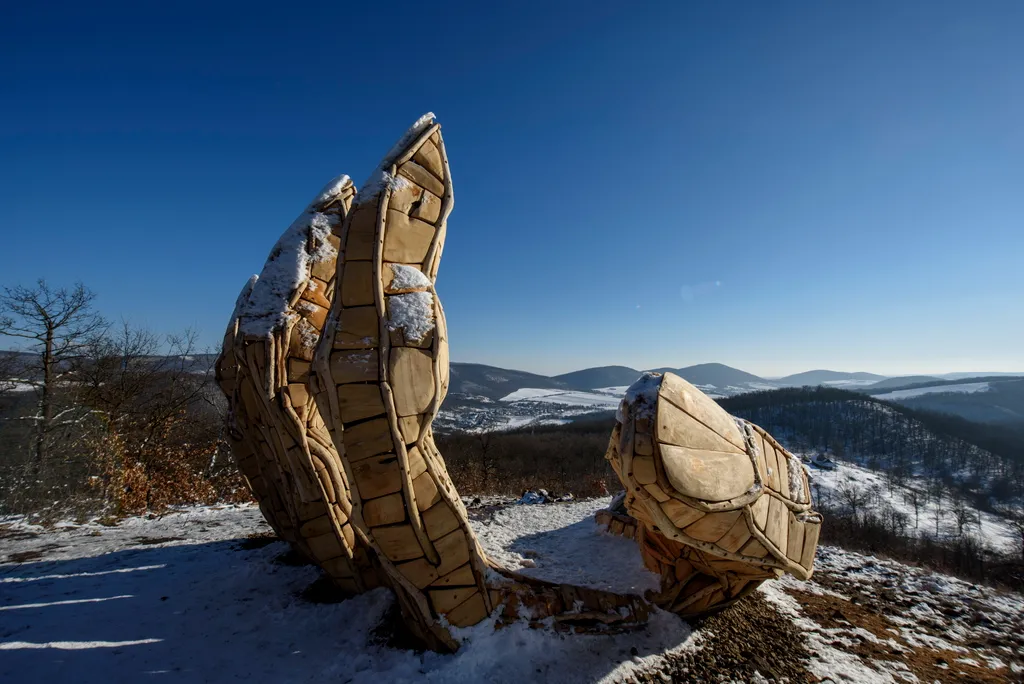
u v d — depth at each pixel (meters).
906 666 4.80
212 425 19.14
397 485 4.11
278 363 5.12
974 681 4.68
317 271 5.51
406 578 4.27
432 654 4.31
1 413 14.97
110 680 4.09
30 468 13.41
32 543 8.69
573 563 6.71
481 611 4.41
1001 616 6.47
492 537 8.13
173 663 4.37
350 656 4.44
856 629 5.55
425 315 4.27
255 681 4.07
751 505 4.35
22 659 4.39
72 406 15.41
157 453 16.03
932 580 7.65
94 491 12.93
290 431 5.19
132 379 18.56
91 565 7.18
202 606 5.61
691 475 4.07
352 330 4.15
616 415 4.67
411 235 4.50
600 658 4.33
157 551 7.91
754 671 4.39
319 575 6.41
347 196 5.89
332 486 5.38
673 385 4.41
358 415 4.05
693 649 4.66
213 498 14.63
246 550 7.83
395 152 4.50
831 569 7.86
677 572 5.13
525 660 4.16
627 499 4.85
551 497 12.37
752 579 4.89
